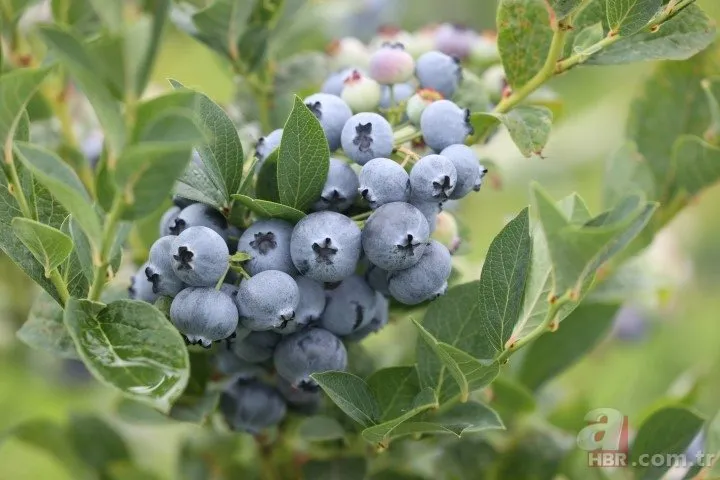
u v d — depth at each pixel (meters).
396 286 0.50
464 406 0.52
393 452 0.58
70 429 0.63
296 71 0.60
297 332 0.50
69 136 0.61
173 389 0.46
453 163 0.50
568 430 0.62
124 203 0.46
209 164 0.50
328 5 0.69
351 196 0.49
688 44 0.53
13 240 0.49
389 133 0.50
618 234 0.46
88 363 0.46
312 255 0.48
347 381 0.50
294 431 0.57
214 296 0.48
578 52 0.52
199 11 0.56
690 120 0.60
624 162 0.60
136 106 0.45
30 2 0.57
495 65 0.60
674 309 0.79
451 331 0.52
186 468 0.62
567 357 0.60
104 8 0.45
